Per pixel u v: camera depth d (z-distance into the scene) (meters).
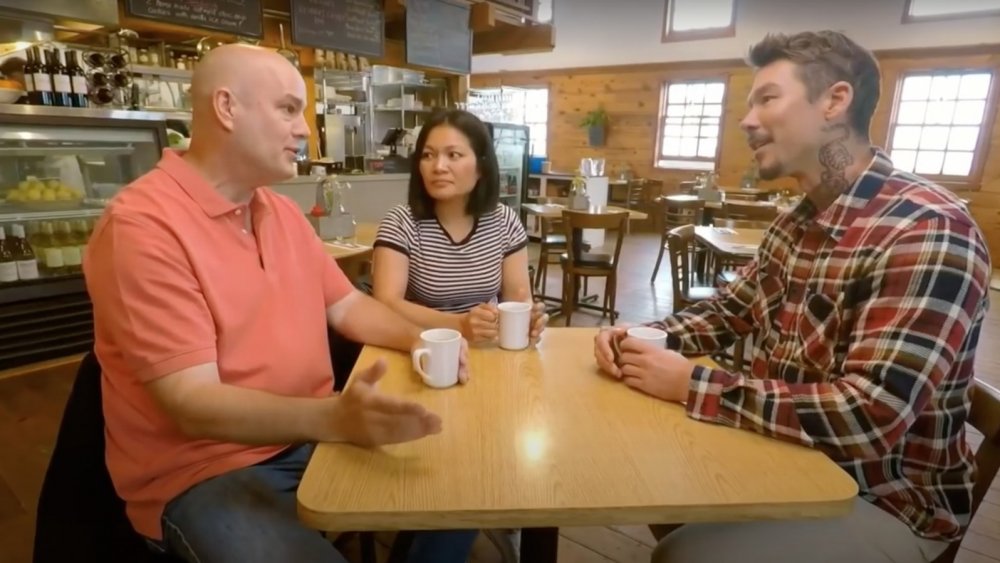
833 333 1.03
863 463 1.00
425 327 1.41
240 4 3.62
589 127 9.12
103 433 1.03
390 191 4.34
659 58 8.52
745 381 0.96
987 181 6.52
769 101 1.04
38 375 2.68
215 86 1.02
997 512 1.97
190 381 0.91
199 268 0.99
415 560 1.22
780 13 7.48
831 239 1.05
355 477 0.78
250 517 0.93
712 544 0.97
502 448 0.86
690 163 8.59
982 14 6.32
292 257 1.19
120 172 3.09
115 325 0.93
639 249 7.09
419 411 0.82
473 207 1.67
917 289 0.89
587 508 0.72
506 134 6.29
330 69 4.58
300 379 1.14
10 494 1.84
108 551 1.01
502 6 4.80
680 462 0.83
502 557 1.65
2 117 2.45
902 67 6.87
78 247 2.90
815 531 0.96
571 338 1.38
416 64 4.37
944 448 1.00
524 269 1.83
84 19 3.08
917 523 1.00
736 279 1.39
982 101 6.46
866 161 1.05
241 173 1.08
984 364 3.47
